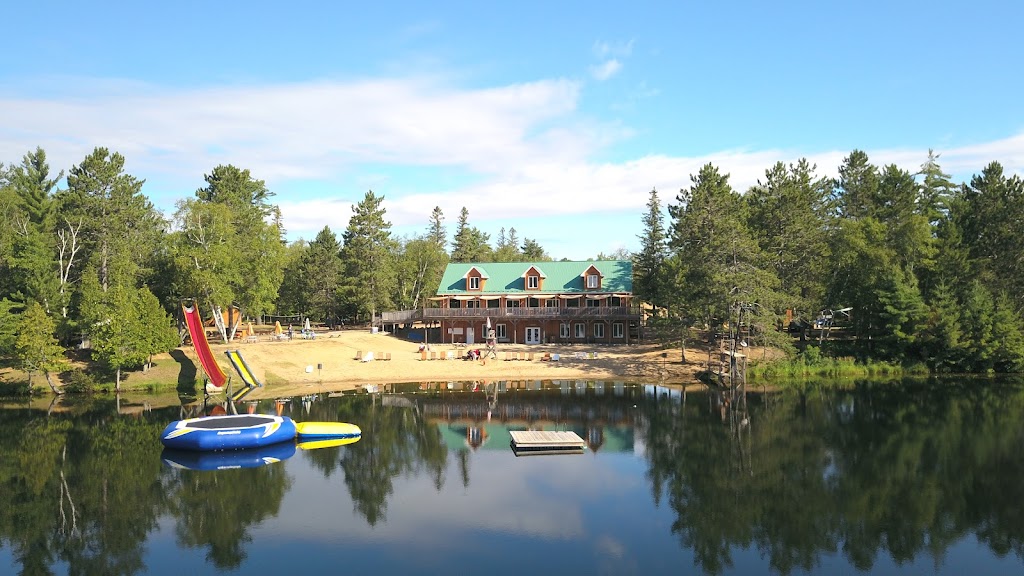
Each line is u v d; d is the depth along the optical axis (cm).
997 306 6406
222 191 9325
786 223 6925
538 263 8612
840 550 2438
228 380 5684
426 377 6450
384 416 4794
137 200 7381
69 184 7200
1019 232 6656
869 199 8506
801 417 4644
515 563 2330
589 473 3400
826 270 7062
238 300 7250
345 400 5384
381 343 7812
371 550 2445
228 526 2688
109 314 5444
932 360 6606
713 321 6462
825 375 6431
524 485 3209
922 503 2895
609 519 2759
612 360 6981
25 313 5400
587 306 8050
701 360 6925
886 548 2445
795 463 3525
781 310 6481
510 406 5147
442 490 3131
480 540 2539
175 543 2523
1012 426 4272
